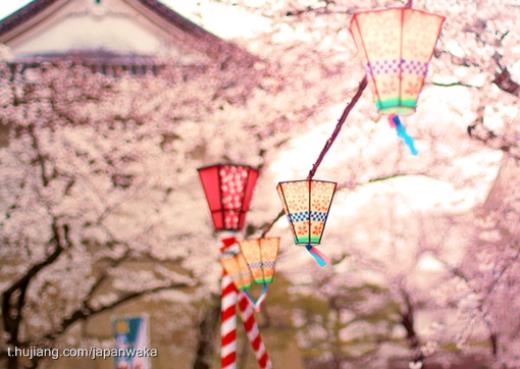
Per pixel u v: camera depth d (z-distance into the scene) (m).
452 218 19.22
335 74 17.41
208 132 17.83
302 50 17.44
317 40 17.36
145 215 18.33
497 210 17.58
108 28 19.61
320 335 21.05
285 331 20.45
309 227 8.77
